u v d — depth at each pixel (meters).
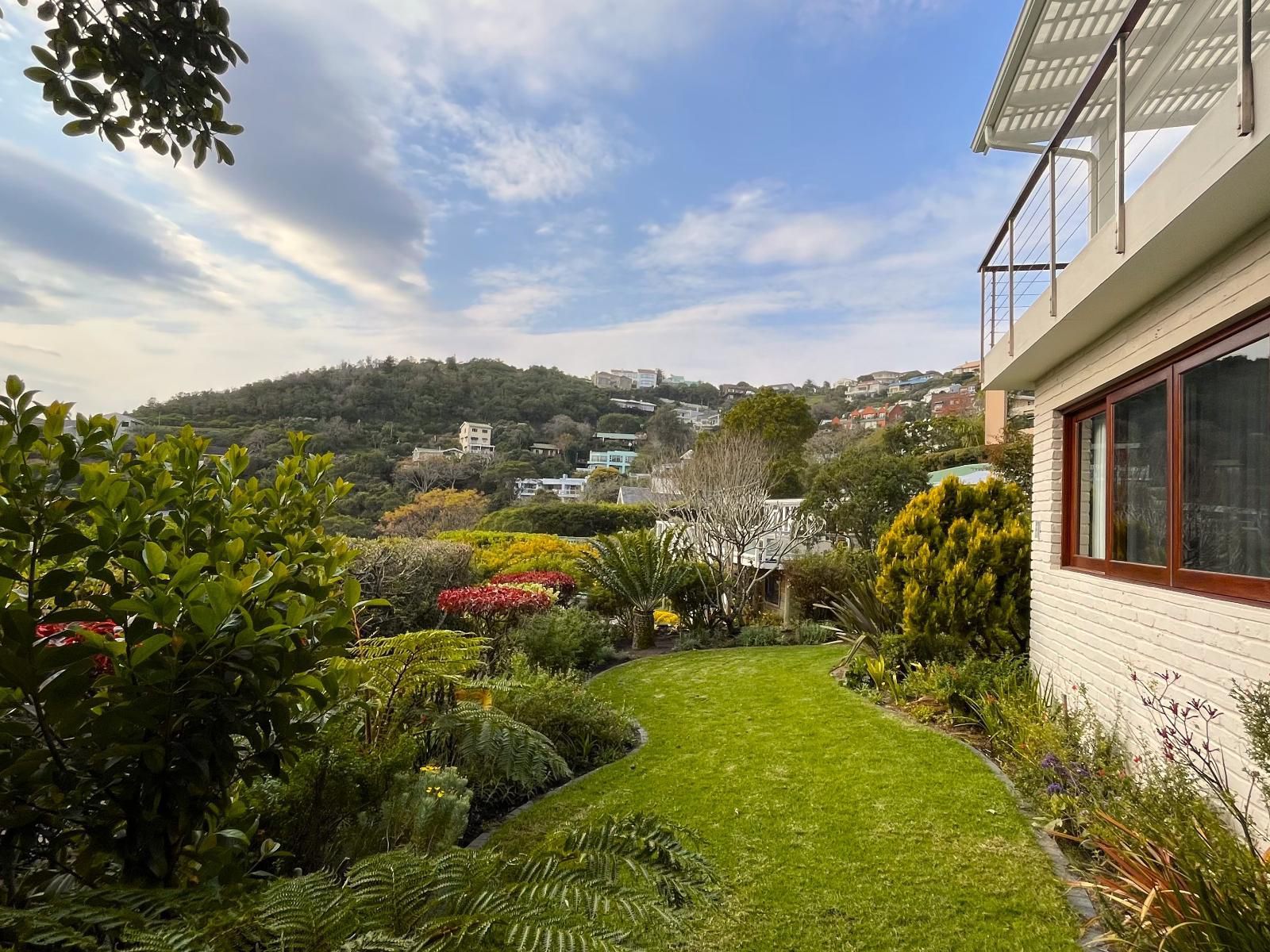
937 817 3.71
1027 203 5.14
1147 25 4.88
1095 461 4.90
